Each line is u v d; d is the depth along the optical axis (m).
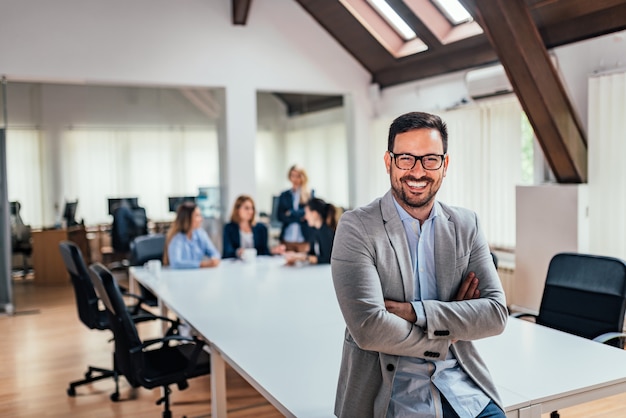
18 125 8.56
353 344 1.78
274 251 5.77
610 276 3.13
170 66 7.05
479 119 6.18
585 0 4.71
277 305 3.68
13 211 8.78
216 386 3.00
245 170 7.47
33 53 6.47
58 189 8.89
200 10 7.15
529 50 4.68
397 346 1.67
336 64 7.89
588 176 4.88
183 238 5.29
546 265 5.13
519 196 5.31
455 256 1.80
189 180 8.94
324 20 7.61
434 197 1.78
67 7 6.58
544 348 2.69
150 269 4.83
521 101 4.95
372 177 8.22
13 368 4.88
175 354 3.51
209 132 8.90
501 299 1.78
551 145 4.98
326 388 2.24
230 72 7.34
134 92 8.86
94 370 4.48
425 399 1.72
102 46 6.74
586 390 2.21
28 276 9.54
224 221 7.62
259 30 7.45
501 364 2.46
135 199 8.91
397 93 7.67
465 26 6.29
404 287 1.76
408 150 1.70
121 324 3.06
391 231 1.75
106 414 3.88
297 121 8.23
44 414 3.90
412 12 6.41
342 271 1.73
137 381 3.09
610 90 4.68
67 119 8.75
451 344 1.78
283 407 2.09
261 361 2.58
